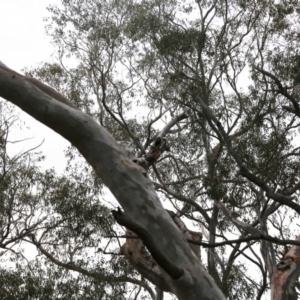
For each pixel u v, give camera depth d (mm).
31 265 14227
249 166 11070
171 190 14141
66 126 7316
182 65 13297
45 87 7570
